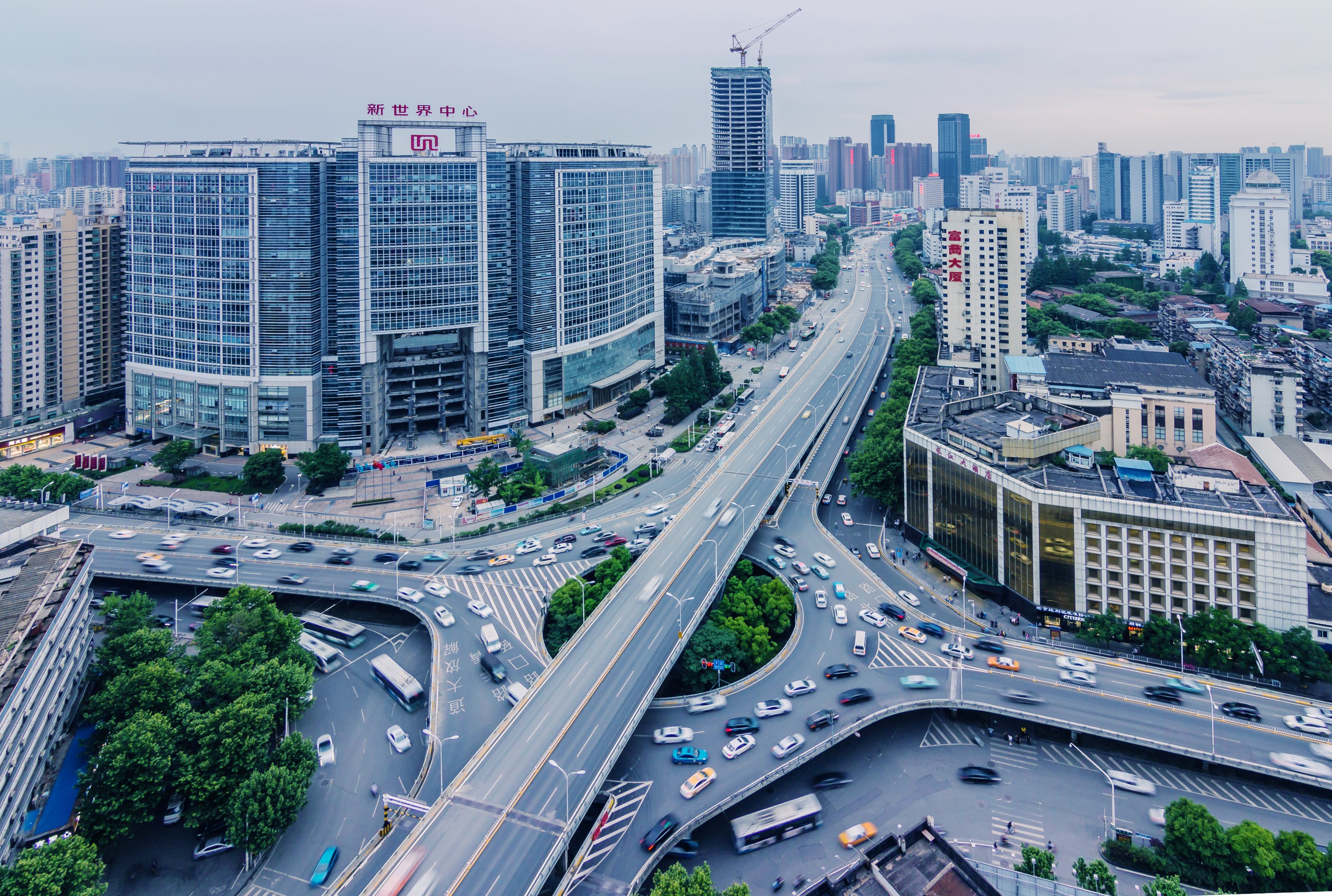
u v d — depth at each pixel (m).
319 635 165.75
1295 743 122.50
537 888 94.56
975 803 122.56
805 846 114.88
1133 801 121.50
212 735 114.88
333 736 137.38
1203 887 103.44
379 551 195.12
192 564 184.75
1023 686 138.88
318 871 109.75
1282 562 140.62
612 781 120.81
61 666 131.00
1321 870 96.19
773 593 166.38
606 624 151.12
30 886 89.44
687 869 110.94
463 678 145.12
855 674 144.62
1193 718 129.12
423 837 101.75
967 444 178.75
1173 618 149.88
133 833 111.75
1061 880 106.88
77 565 146.25
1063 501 153.88
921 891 83.62
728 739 129.38
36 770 117.62
